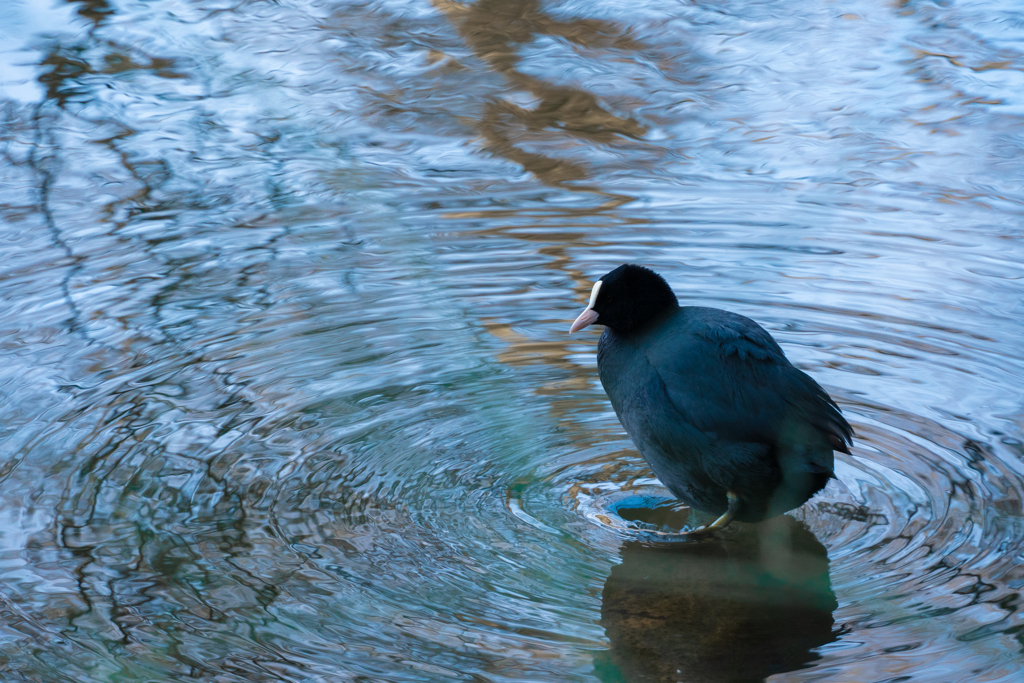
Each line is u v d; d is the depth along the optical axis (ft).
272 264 46.42
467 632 24.80
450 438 33.53
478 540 28.55
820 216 50.34
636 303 30.01
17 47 71.51
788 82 65.77
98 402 34.96
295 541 28.14
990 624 24.67
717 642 24.82
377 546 28.04
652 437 29.27
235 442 32.81
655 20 75.77
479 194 53.72
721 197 52.75
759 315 40.96
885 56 68.64
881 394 35.29
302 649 24.02
